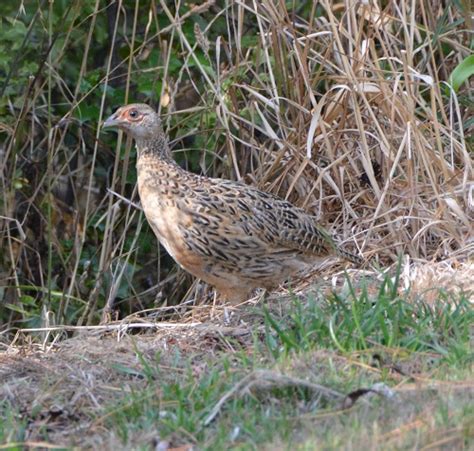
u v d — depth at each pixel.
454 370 7.70
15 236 13.72
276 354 8.35
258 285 10.52
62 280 13.81
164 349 9.16
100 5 13.41
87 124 13.56
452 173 11.40
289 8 13.34
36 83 12.69
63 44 12.95
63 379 8.48
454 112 12.45
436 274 10.30
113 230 13.05
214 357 8.73
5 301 13.47
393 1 11.78
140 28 13.83
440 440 6.40
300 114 11.84
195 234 10.10
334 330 8.45
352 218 11.74
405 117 11.42
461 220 11.16
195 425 7.17
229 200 10.10
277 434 6.81
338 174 11.68
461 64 11.37
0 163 13.23
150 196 10.32
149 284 13.88
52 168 13.02
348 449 6.30
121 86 13.91
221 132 12.29
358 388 7.43
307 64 12.08
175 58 12.72
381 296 8.80
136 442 6.99
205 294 12.00
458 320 8.62
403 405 7.12
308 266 10.84
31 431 7.63
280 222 10.24
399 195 11.52
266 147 12.45
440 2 12.62
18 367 8.89
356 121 11.37
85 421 7.76
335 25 11.52
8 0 13.20
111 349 9.23
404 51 11.60
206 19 13.62
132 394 7.80
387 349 8.16
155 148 10.39
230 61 12.26
